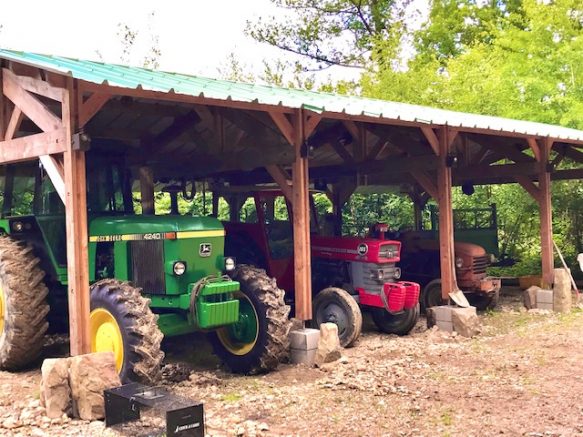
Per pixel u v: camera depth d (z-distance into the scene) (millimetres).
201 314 5691
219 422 4547
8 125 6086
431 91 16859
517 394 5207
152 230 6051
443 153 8664
